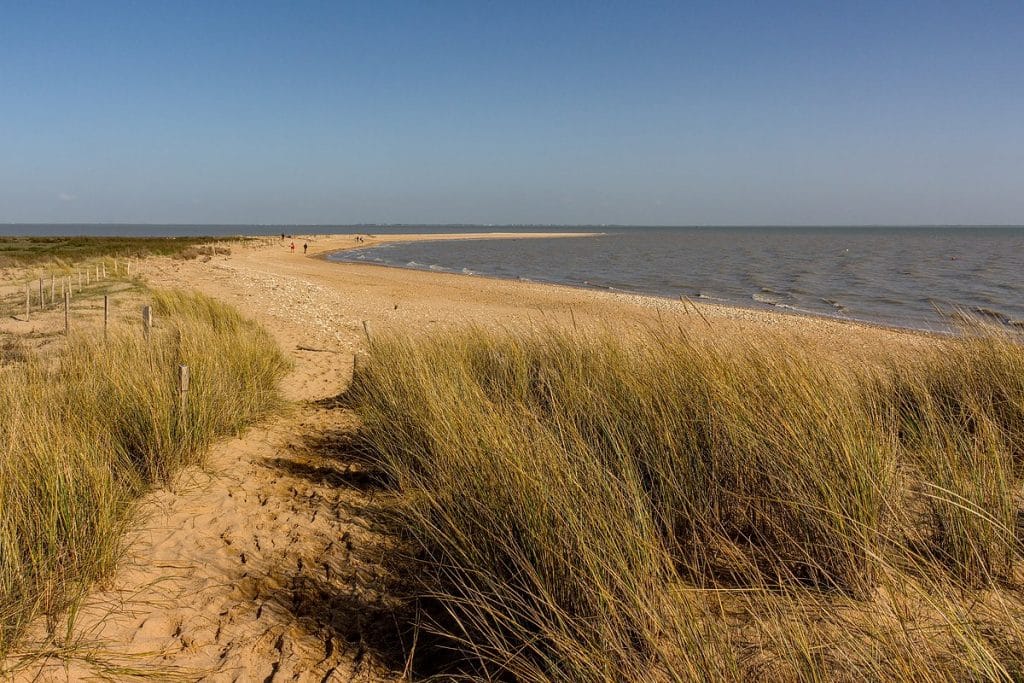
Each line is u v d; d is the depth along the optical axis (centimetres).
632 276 4284
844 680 205
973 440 386
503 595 290
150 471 495
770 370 421
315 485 516
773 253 7200
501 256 7156
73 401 539
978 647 195
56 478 357
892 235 17312
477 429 379
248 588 354
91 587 333
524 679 247
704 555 294
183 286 2225
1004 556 277
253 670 284
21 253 3572
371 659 293
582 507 293
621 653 227
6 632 276
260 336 1161
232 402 661
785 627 222
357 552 392
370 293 2916
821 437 334
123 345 727
